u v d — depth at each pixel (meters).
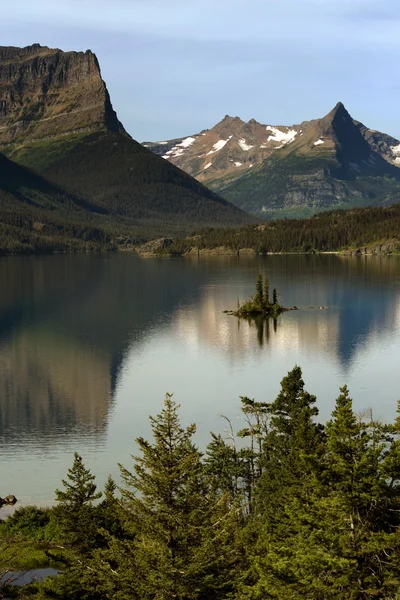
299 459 59.25
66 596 54.97
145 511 48.12
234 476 76.88
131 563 47.50
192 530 47.09
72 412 124.44
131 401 131.38
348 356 167.12
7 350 176.75
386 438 55.78
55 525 71.94
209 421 116.44
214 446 78.75
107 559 50.88
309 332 199.88
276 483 65.44
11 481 92.75
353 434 47.09
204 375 151.00
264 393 135.50
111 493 60.50
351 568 43.44
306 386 138.88
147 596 46.62
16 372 153.88
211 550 46.84
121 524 61.72
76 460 68.19
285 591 44.06
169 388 139.88
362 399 128.38
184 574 45.62
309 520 46.16
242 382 144.50
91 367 158.88
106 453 103.56
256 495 69.31
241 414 120.06
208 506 49.06
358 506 46.00
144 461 49.41
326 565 43.56
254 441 101.50
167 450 48.84
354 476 45.78
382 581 43.88
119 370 156.38
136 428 115.19
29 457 102.06
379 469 46.84
